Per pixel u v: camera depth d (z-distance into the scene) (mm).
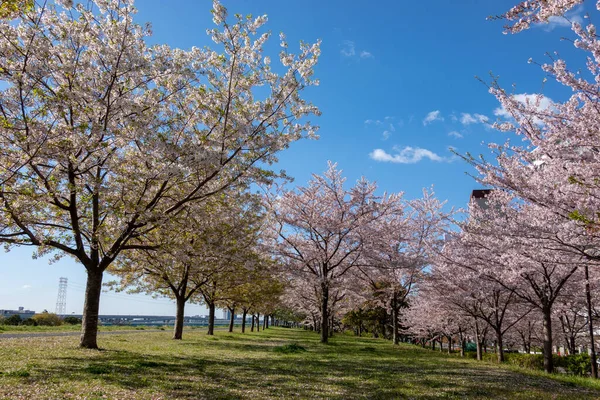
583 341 29250
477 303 22125
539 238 12023
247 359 14164
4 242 12141
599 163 9852
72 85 11398
